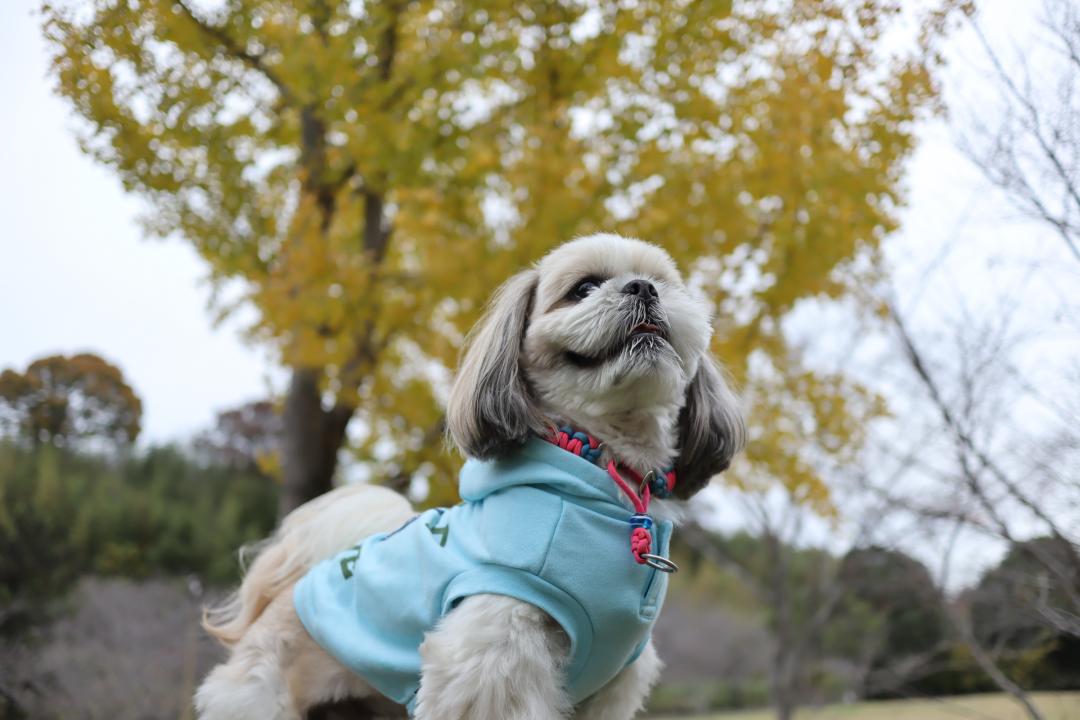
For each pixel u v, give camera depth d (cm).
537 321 261
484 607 233
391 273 533
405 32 487
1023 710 421
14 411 603
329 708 302
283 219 527
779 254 466
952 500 512
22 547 631
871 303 464
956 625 434
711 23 438
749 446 540
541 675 231
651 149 474
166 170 461
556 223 474
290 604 303
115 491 891
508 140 534
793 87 414
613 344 248
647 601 245
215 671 302
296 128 539
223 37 447
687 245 476
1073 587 336
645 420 260
